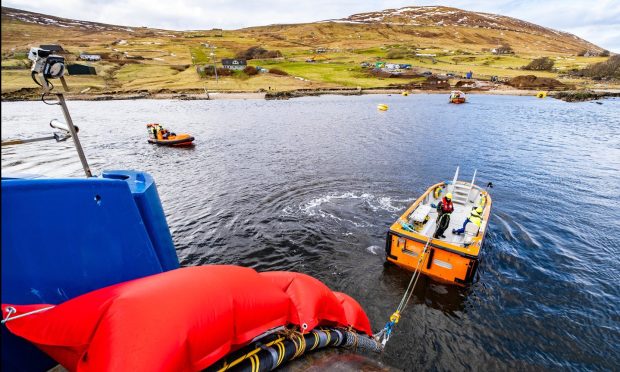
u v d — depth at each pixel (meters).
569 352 8.19
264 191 18.83
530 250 12.64
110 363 2.33
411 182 20.61
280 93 78.56
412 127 40.66
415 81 100.69
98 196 3.17
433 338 8.56
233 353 3.21
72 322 2.55
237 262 11.96
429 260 10.35
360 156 26.81
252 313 3.21
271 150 28.94
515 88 89.94
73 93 77.06
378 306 9.64
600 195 18.61
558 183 20.70
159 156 27.03
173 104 66.62
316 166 23.94
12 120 44.97
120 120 46.47
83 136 35.28
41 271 2.74
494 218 15.48
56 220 2.83
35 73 3.99
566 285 10.60
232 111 56.09
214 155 27.28
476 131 37.94
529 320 9.15
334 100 73.50
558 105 62.44
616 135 35.53
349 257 12.09
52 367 3.02
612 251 12.67
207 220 15.17
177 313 2.64
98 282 3.19
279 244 13.04
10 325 2.51
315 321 3.93
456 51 171.75
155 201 4.46
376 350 5.75
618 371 7.70
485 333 8.73
